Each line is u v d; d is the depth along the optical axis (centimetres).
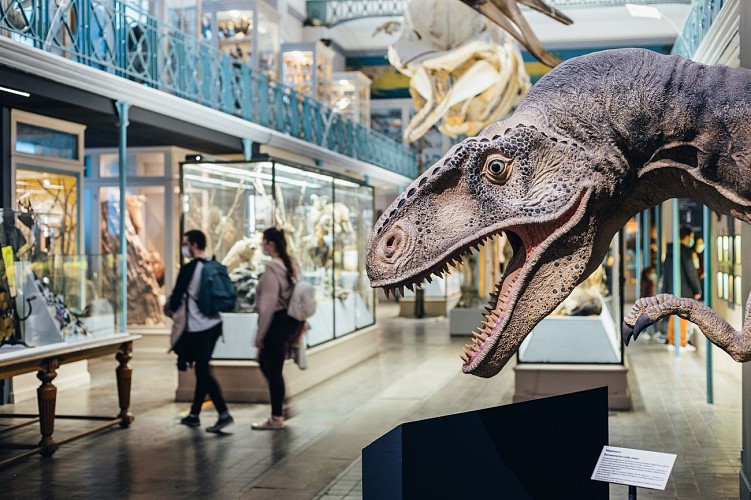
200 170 1006
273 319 822
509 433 335
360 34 2661
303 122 1580
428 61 1407
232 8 1541
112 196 1361
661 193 352
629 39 2466
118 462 706
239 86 1302
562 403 355
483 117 1459
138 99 996
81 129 1065
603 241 351
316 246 1134
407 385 1079
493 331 340
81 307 774
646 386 1067
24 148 969
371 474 310
